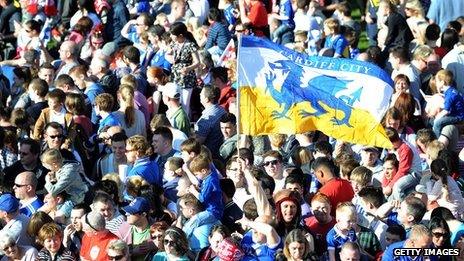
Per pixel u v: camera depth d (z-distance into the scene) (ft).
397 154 171.42
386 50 221.46
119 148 177.17
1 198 156.35
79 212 153.69
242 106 151.64
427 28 221.05
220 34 227.61
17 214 157.17
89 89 201.05
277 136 179.22
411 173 169.37
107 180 161.68
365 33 263.90
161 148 178.50
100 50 224.74
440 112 192.13
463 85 208.64
